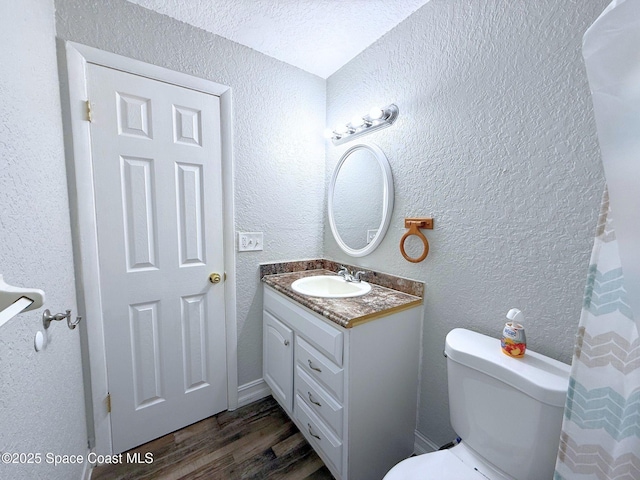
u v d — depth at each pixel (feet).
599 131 1.42
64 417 3.02
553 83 2.75
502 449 2.55
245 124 5.04
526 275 3.03
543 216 2.88
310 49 5.02
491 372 2.63
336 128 5.39
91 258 3.81
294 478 3.86
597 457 1.74
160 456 4.21
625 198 1.34
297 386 4.32
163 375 4.53
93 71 3.70
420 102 4.08
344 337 3.31
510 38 3.06
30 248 2.35
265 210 5.41
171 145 4.33
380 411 3.68
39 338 2.36
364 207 5.11
